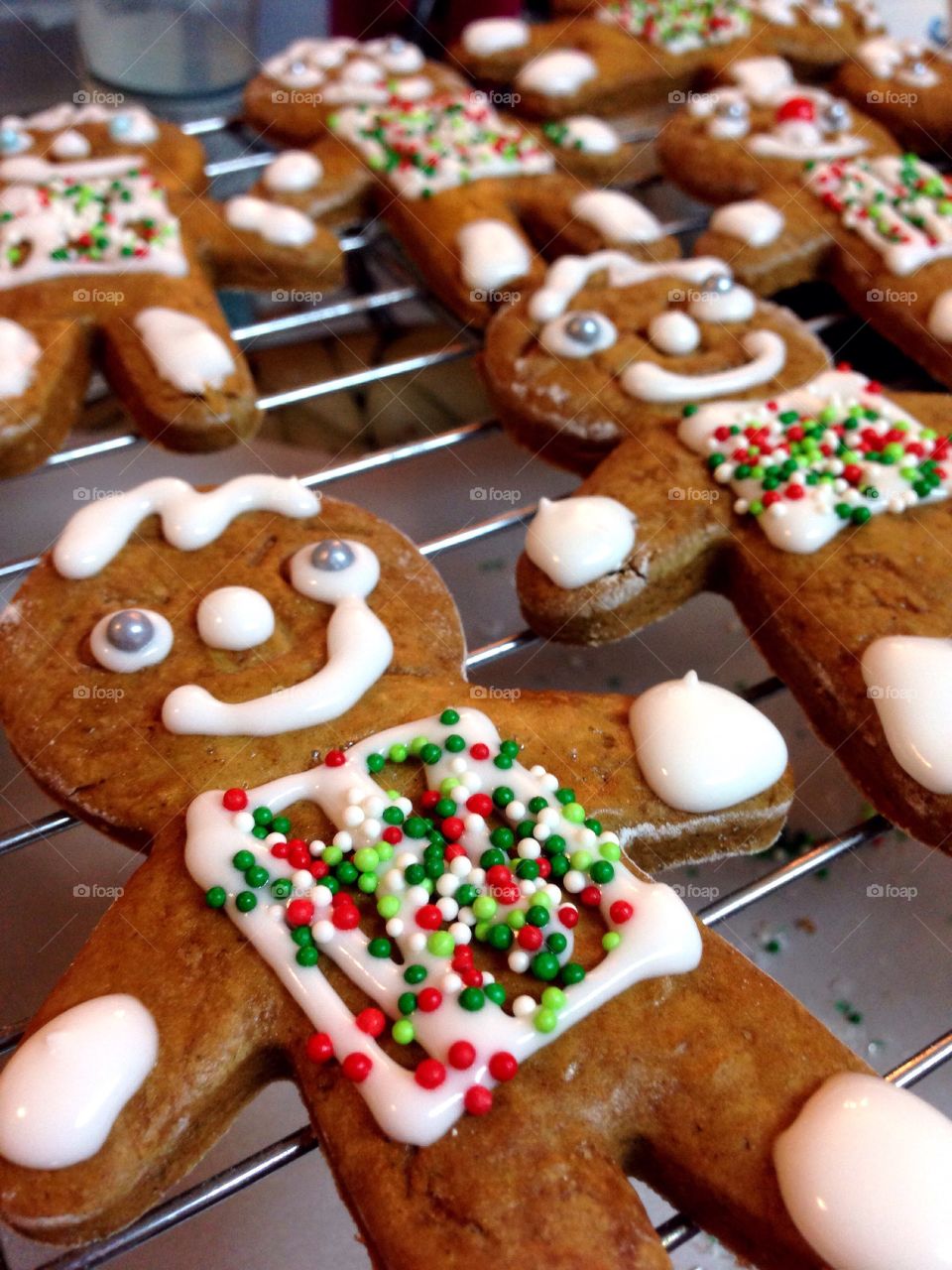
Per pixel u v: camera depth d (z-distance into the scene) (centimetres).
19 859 12
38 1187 9
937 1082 11
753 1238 9
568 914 10
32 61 20
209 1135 10
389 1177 9
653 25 20
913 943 12
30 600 12
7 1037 10
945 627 12
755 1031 9
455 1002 9
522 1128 9
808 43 20
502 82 20
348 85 19
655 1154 9
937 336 15
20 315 15
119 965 10
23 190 16
